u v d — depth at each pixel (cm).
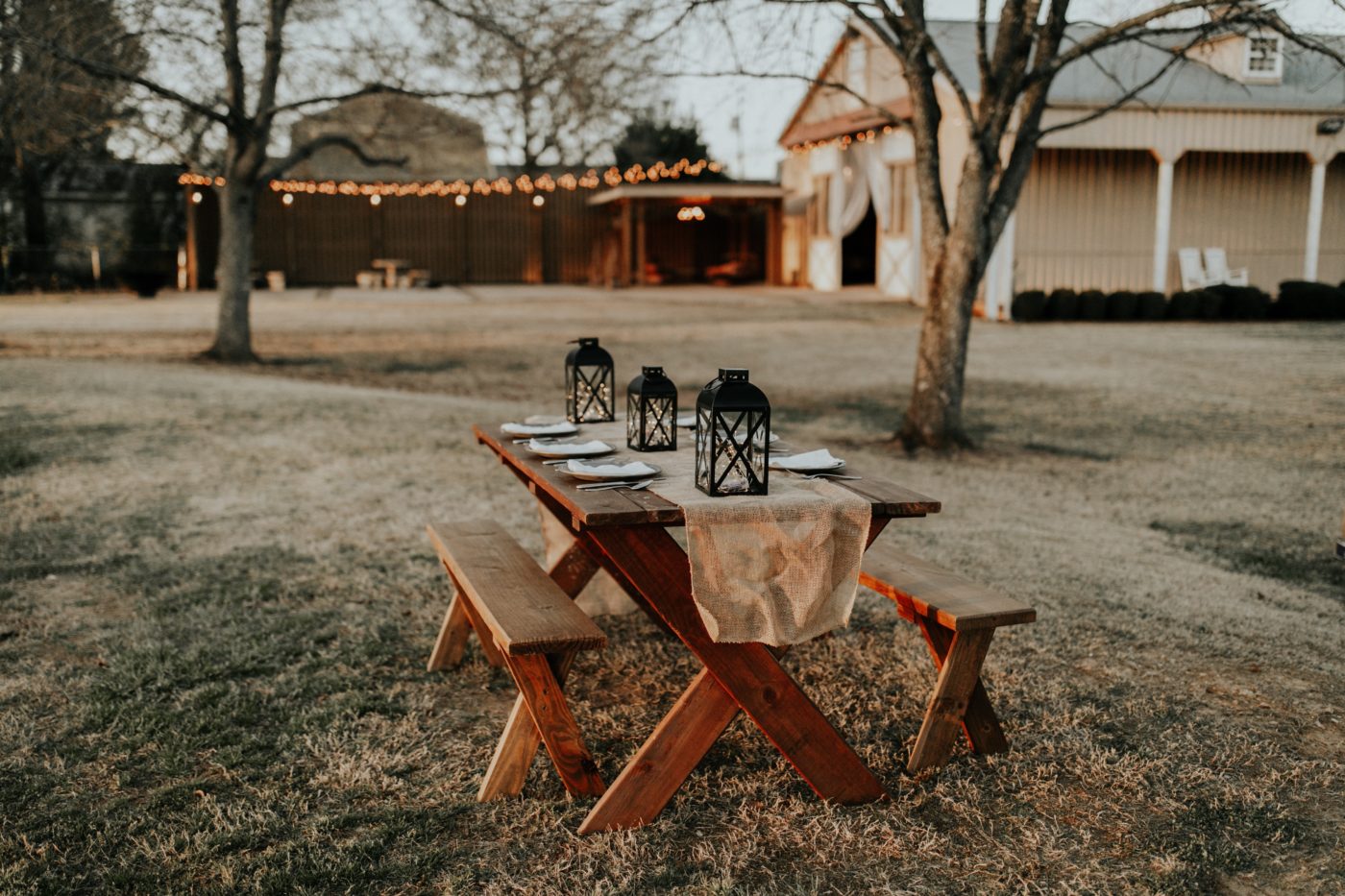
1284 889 254
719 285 3058
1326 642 432
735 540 257
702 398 271
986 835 278
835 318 2039
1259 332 1761
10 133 1112
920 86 828
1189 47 735
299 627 427
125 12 1105
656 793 281
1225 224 2156
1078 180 2064
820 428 1018
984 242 865
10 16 1020
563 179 1548
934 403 904
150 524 581
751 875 260
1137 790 300
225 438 823
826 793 290
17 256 2728
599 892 249
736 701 280
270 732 335
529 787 301
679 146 3077
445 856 266
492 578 331
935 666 354
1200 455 901
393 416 948
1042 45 802
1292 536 648
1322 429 1004
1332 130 1928
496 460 768
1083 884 253
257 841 271
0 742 324
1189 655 411
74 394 994
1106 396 1202
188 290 2859
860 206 2589
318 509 621
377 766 310
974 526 639
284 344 1634
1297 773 310
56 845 268
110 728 335
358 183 2914
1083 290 1991
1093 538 627
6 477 681
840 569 265
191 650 400
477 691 369
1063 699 362
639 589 270
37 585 479
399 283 3069
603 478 288
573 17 802
